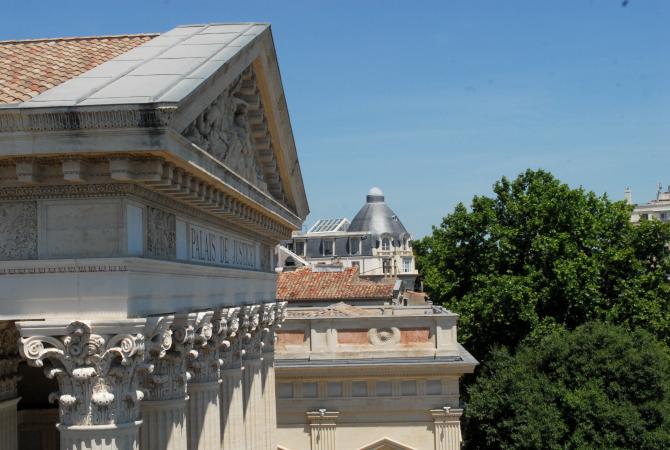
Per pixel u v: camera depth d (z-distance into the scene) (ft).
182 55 66.23
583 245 231.50
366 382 158.20
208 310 78.74
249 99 86.74
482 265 238.48
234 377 98.78
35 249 58.39
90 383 56.70
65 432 56.59
